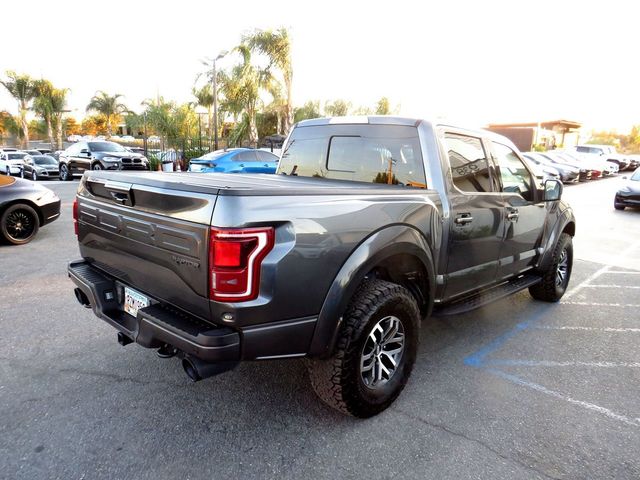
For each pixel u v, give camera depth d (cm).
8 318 415
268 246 211
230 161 1527
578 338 415
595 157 2772
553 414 289
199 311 220
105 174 279
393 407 291
